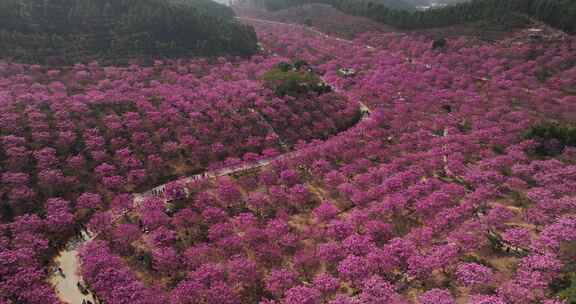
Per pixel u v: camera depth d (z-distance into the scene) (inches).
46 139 3139.8
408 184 2874.0
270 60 6087.6
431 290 1875.0
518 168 2940.5
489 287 1940.2
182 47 5940.0
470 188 2918.3
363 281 1984.5
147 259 2310.5
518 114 3887.8
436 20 7288.4
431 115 4242.1
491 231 2375.7
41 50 4758.9
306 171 3316.9
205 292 1972.2
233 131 3737.7
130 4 5949.8
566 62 4958.2
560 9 5905.5
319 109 4320.9
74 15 5359.3
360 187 2942.9
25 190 2650.1
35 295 1968.5
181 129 3651.6
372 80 5123.0
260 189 3065.9
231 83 4825.3
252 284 2143.2
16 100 3595.0
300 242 2459.4
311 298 1876.2
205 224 2593.5
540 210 2433.6
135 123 3545.8
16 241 2287.2
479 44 6033.5
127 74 4776.1
